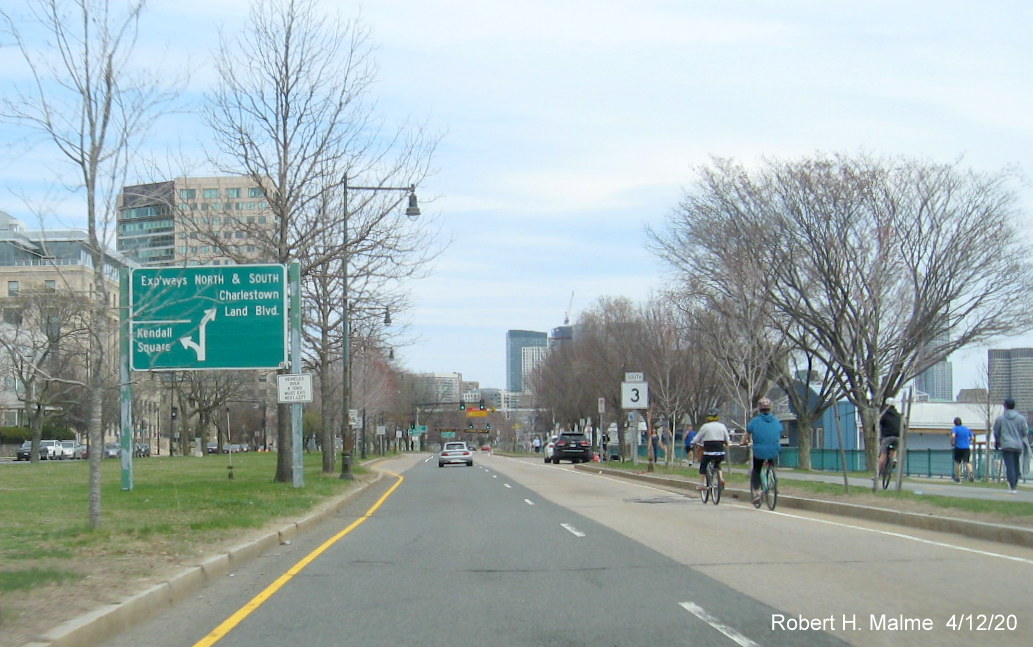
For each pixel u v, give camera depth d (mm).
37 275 40531
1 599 8625
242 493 22297
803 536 14969
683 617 8977
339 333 42062
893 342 28562
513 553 13586
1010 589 10094
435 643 8133
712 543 14242
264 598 10266
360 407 65188
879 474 24172
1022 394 45875
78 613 8312
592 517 18859
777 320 35625
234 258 25484
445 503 23547
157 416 91625
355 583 11203
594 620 8922
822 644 7910
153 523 15391
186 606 9820
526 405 109500
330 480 28938
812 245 32125
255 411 95250
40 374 13812
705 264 35750
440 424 158625
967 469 29062
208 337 23109
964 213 31594
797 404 43656
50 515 16844
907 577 10898
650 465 35875
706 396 48406
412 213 27141
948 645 7832
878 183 31156
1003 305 32156
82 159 13469
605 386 57125
